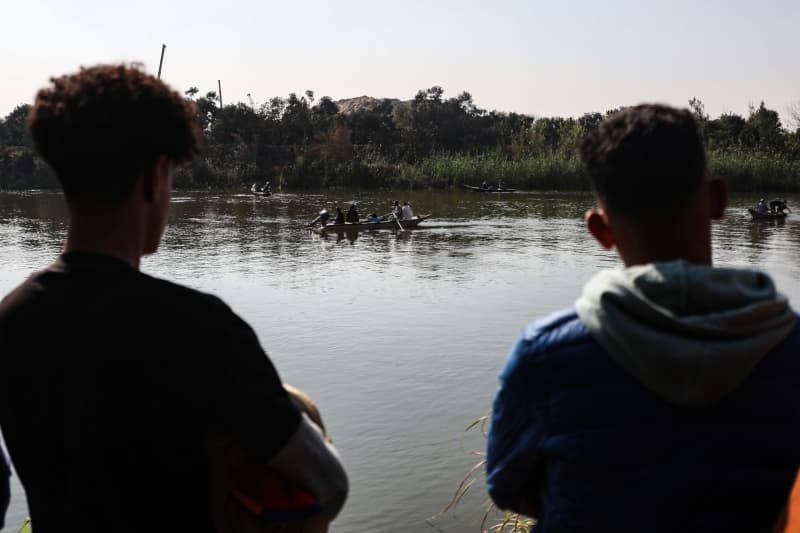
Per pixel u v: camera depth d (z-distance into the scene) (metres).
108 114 1.71
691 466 1.61
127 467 1.65
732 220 39.75
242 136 96.81
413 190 77.06
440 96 123.44
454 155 97.88
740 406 1.61
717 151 74.81
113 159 1.72
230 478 1.71
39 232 33.94
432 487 7.95
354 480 8.11
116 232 1.77
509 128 118.56
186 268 23.47
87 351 1.65
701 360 1.54
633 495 1.63
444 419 9.91
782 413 1.61
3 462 1.94
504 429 1.83
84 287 1.71
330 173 82.56
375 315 16.48
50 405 1.70
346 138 92.06
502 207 49.41
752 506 1.62
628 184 1.74
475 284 20.41
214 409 1.62
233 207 50.53
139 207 1.79
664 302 1.60
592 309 1.69
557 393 1.70
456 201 56.47
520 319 15.98
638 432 1.63
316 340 14.30
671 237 1.75
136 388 1.63
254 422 1.62
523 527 5.68
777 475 1.62
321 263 24.50
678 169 1.71
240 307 17.52
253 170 85.06
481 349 13.52
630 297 1.61
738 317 1.55
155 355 1.62
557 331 1.74
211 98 100.56
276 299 18.47
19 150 90.38
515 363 1.78
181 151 1.84
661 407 1.62
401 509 7.48
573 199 58.50
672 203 1.73
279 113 102.50
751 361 1.56
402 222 35.34
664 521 1.62
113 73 1.79
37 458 1.75
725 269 1.63
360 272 22.59
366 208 49.44
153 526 1.67
